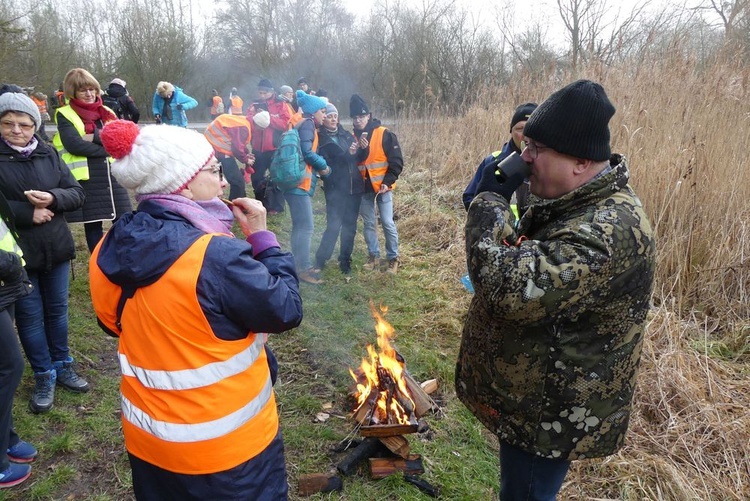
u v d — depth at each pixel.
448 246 5.80
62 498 2.41
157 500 1.52
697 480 2.57
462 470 2.61
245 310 1.36
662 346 3.53
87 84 3.83
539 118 1.47
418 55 18.23
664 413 3.00
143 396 1.43
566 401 1.52
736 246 4.13
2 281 2.14
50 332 3.03
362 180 4.93
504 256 1.39
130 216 1.40
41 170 2.77
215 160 1.52
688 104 5.36
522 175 1.55
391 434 2.54
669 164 4.45
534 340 1.50
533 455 1.64
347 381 3.34
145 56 22.19
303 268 4.93
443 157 8.52
